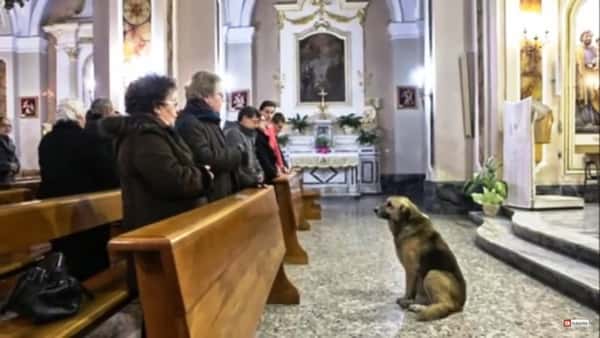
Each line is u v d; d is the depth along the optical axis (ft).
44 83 45.52
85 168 10.92
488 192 24.39
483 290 13.58
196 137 9.22
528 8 25.80
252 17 44.04
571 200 23.16
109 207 10.73
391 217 12.26
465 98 27.91
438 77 28.14
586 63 26.17
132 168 7.56
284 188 16.51
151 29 24.30
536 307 12.11
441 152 28.12
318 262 17.08
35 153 45.09
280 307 12.27
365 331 10.61
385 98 43.78
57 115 11.26
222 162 9.61
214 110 9.89
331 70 43.83
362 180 42.42
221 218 6.31
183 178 7.56
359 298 12.96
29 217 8.27
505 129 24.90
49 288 6.81
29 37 44.98
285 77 43.96
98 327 7.23
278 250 10.91
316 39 43.98
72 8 45.68
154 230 5.18
